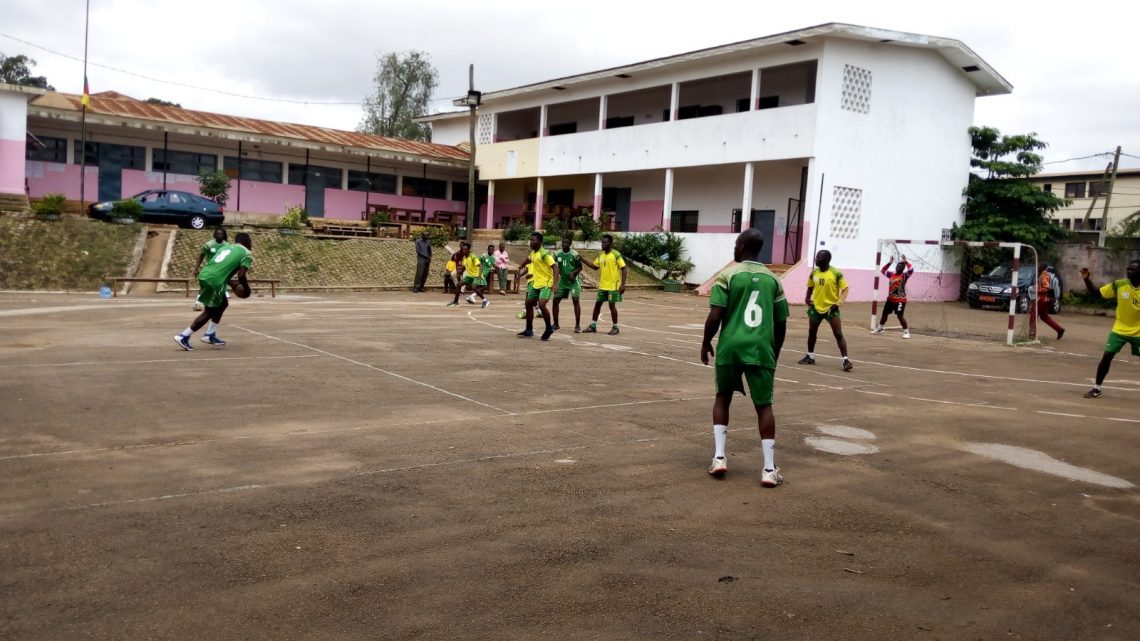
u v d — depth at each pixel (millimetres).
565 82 35281
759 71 29016
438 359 11219
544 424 7449
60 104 28609
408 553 4277
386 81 53188
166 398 7879
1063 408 9312
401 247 29609
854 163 27750
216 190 30375
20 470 5426
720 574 4152
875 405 9133
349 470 5727
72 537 4309
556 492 5418
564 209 38781
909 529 4961
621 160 33875
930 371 12391
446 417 7582
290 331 13789
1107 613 3859
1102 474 6414
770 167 31297
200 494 5086
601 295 15500
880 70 27969
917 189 29562
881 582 4133
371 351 11703
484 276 24719
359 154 35188
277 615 3539
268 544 4328
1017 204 30844
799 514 5168
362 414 7566
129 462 5715
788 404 8992
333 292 24688
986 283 26781
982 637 3566
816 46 27000
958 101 30484
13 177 25844
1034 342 17141
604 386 9641
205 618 3488
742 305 5820
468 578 3990
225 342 11977
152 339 11945
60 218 24453
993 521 5176
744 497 5480
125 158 31422
